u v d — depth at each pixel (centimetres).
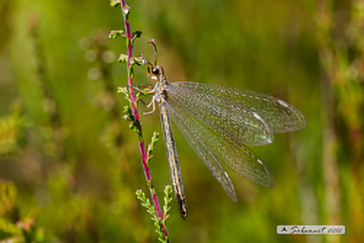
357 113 47
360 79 47
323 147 48
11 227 45
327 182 48
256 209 49
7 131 45
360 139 47
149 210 43
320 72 49
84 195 48
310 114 49
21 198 49
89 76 47
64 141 48
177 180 45
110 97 47
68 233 47
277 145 49
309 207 48
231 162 46
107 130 47
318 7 47
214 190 49
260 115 46
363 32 47
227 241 49
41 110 49
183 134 46
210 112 46
